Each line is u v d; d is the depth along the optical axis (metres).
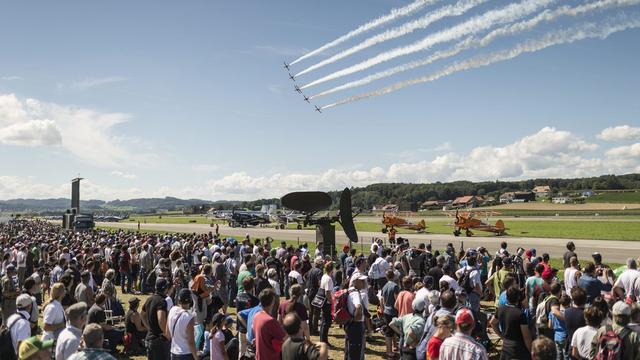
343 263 16.94
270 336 5.81
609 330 5.93
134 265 20.47
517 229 54.84
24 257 18.14
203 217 133.50
